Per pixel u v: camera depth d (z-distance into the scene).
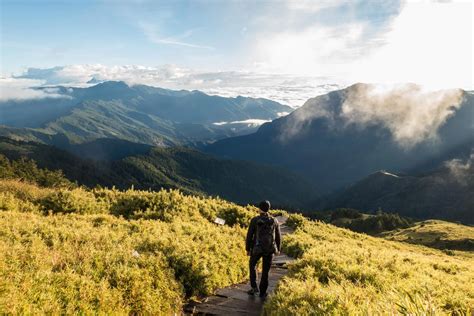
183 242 12.89
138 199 22.14
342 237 30.66
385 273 10.93
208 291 10.86
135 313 8.46
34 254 9.23
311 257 12.89
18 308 6.17
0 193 18.98
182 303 9.79
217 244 13.95
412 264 14.88
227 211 24.81
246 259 14.00
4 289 6.57
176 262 10.97
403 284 9.66
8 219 13.66
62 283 7.67
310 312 6.94
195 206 22.94
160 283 9.58
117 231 14.22
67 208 18.97
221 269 12.13
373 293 8.18
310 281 9.71
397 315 5.48
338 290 7.95
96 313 7.42
